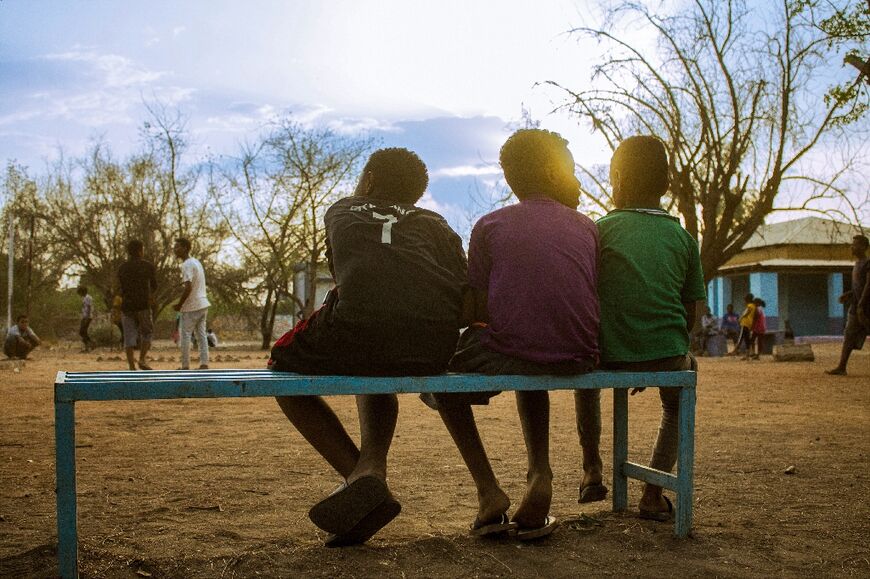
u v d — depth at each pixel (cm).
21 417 715
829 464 480
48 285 3588
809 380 1182
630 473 354
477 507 371
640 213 351
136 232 3284
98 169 3341
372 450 300
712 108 2064
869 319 1244
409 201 339
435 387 288
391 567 276
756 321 2003
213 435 610
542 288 307
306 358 297
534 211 324
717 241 2131
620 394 359
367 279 295
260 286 2922
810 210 2027
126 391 259
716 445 557
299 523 337
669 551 298
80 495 391
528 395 317
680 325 340
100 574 268
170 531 322
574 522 335
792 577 269
